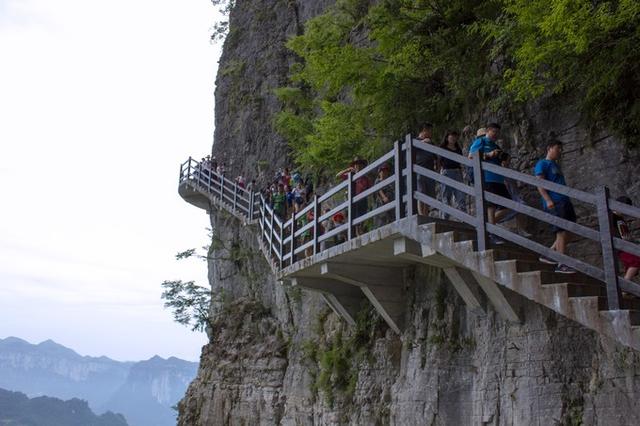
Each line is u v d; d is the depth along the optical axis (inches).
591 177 419.5
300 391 775.7
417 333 532.1
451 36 571.2
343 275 537.3
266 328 987.9
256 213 1059.3
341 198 757.9
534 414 394.9
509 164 478.3
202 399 1048.2
